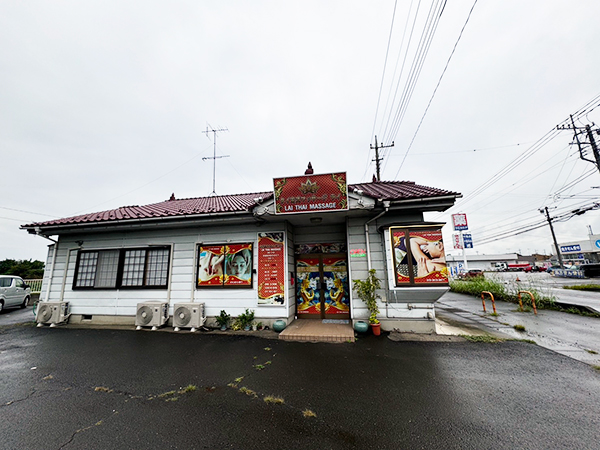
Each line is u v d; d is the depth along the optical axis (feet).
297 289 24.40
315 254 24.53
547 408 9.56
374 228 21.12
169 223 22.50
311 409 9.68
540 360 14.24
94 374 13.01
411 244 18.95
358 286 20.36
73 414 9.52
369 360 14.33
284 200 19.29
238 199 32.24
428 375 12.42
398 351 15.67
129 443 7.91
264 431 8.42
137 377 12.60
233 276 22.40
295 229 25.12
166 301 22.99
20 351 16.49
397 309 19.89
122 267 24.40
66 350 16.61
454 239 64.49
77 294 24.67
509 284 40.45
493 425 8.57
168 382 12.03
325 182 18.94
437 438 7.97
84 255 25.52
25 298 37.76
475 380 11.87
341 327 20.36
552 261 153.69
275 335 19.34
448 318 25.39
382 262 20.63
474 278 51.01
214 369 13.42
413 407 9.71
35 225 24.52
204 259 23.12
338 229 24.45
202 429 8.57
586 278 80.07
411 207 19.58
